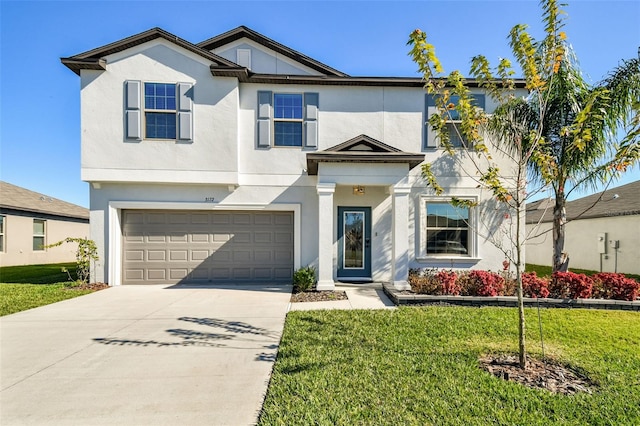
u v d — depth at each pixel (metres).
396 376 3.82
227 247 10.47
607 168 4.21
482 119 4.85
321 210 8.95
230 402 3.36
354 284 9.96
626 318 6.30
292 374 3.87
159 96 9.74
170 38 9.57
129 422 3.03
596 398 3.36
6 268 15.48
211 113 9.82
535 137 4.50
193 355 4.57
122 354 4.61
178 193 10.15
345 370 3.98
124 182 9.79
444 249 10.52
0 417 3.11
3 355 4.59
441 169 10.42
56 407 3.28
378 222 10.43
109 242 9.91
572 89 7.82
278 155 10.30
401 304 7.39
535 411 3.12
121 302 7.78
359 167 9.01
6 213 16.89
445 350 4.62
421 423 2.93
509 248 10.23
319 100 10.44
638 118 3.88
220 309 7.12
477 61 4.75
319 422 2.95
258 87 10.24
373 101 10.51
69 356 4.55
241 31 11.05
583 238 16.55
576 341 5.04
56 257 20.08
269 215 10.58
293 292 8.96
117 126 9.57
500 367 4.13
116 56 9.59
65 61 9.15
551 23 4.22
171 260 10.32
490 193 10.41
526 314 6.51
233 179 9.85
